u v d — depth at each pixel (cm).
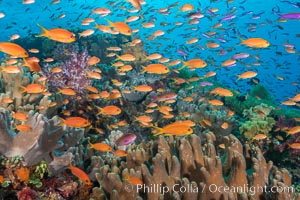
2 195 31
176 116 83
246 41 70
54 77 77
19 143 33
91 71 81
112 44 168
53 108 58
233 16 118
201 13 110
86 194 37
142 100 83
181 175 36
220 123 75
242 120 105
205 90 119
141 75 108
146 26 104
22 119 41
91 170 42
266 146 77
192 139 38
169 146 44
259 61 137
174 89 112
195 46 149
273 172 40
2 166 33
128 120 80
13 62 67
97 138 66
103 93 72
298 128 67
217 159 32
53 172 36
